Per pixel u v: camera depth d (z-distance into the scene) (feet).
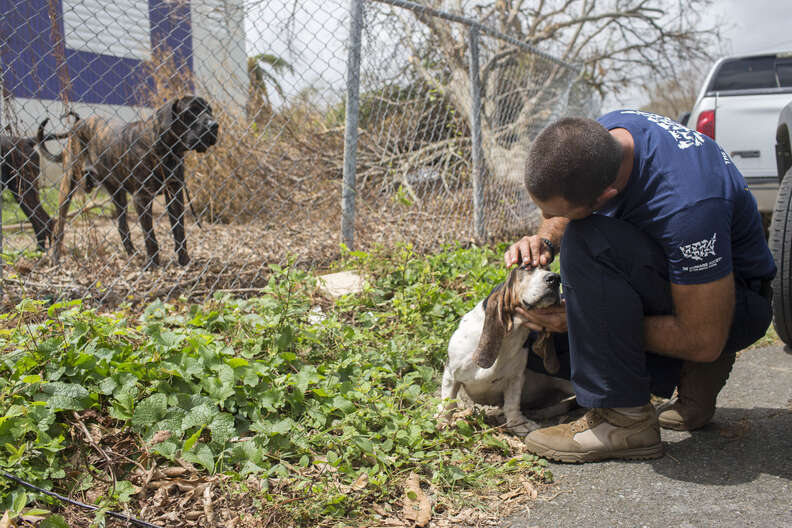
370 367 9.66
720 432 8.39
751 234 7.37
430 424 8.12
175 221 15.65
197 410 7.41
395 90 16.58
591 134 6.48
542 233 8.86
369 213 17.87
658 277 7.17
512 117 20.15
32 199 15.10
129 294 12.76
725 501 6.66
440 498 6.95
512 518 6.61
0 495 6.10
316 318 11.06
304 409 8.21
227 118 17.20
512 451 8.18
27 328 8.14
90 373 7.78
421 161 18.38
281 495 6.64
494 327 8.15
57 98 12.96
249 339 9.22
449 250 15.49
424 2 21.88
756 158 18.47
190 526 6.23
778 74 19.90
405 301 11.80
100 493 6.60
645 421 7.60
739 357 11.58
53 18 11.87
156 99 16.98
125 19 13.34
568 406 9.37
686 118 23.67
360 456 7.53
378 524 6.45
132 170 14.56
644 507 6.66
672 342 7.22
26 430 6.68
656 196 6.87
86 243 16.25
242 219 18.34
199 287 13.75
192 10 13.64
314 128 16.88
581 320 7.36
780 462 7.46
